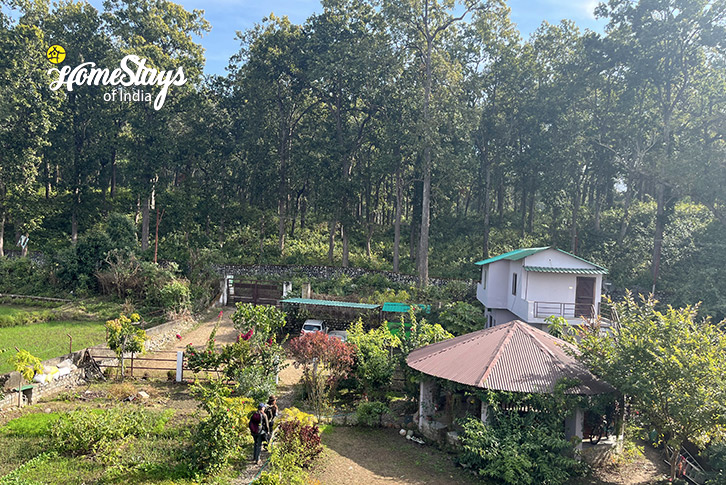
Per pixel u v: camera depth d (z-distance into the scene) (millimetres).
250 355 18969
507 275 29016
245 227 55500
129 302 32281
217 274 38719
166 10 48438
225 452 12742
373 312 27766
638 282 42094
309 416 14945
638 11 39438
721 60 39156
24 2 49281
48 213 51188
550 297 25266
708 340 13328
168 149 47156
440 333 20375
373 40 42000
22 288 36906
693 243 41781
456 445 15188
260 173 54062
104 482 11445
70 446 12828
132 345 19875
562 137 46781
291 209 59875
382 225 64875
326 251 54469
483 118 50250
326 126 52125
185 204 51562
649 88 44594
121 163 52656
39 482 11211
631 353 13625
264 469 12805
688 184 34875
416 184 52750
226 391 14656
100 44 50031
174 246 49719
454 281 38938
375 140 50594
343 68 43844
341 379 19469
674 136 42906
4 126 43344
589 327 18656
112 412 14391
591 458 14930
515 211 65250
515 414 14539
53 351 22328
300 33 49281
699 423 12523
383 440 16047
